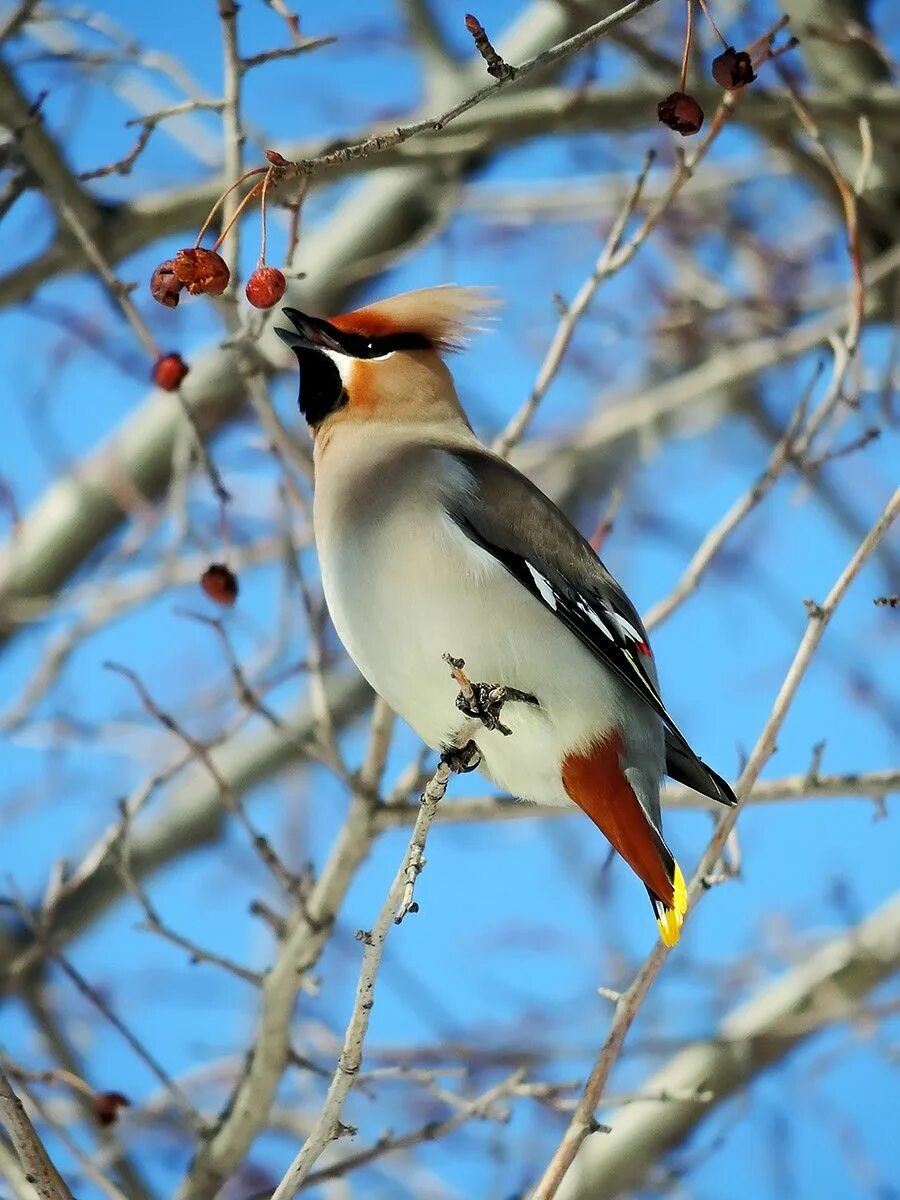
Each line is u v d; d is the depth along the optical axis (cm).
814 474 1270
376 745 947
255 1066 947
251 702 962
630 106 1270
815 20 1305
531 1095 899
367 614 862
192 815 1455
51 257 1245
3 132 1134
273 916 952
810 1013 1285
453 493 866
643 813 847
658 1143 1234
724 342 1535
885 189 1355
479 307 972
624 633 866
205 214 1251
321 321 957
